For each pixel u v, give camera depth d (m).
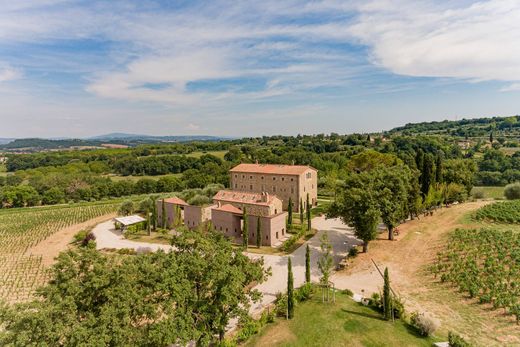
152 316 24.89
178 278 26.06
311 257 55.12
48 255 71.69
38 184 147.00
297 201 87.25
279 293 40.38
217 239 32.62
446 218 67.38
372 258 51.22
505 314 33.91
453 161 96.06
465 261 45.62
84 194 141.00
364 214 50.97
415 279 43.84
